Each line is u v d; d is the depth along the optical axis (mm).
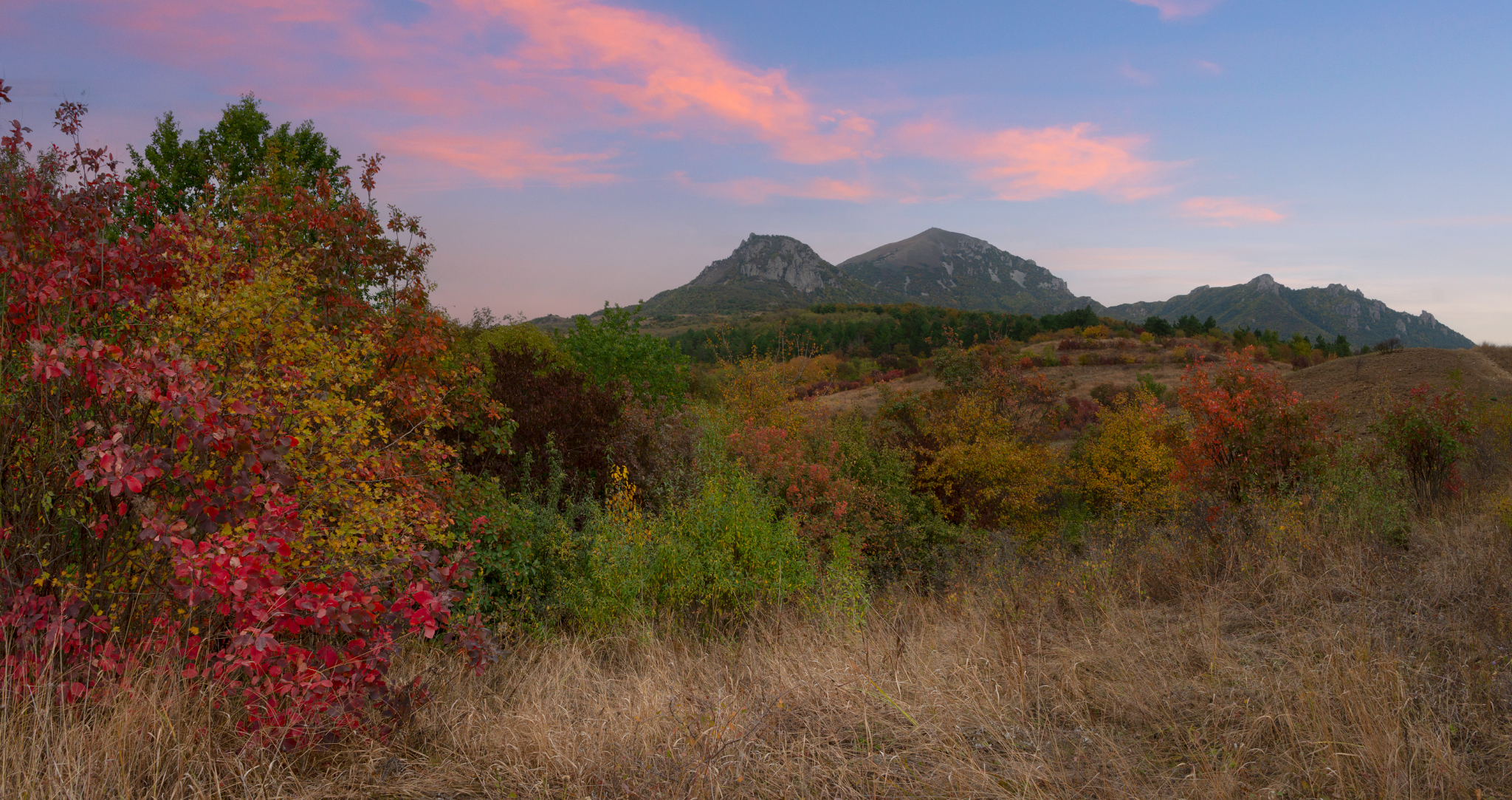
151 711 2854
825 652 4602
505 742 3221
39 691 2803
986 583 7281
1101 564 6410
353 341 5020
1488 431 14812
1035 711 3650
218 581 2811
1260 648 4281
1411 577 5434
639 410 9211
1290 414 9094
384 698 3254
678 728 3311
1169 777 2881
